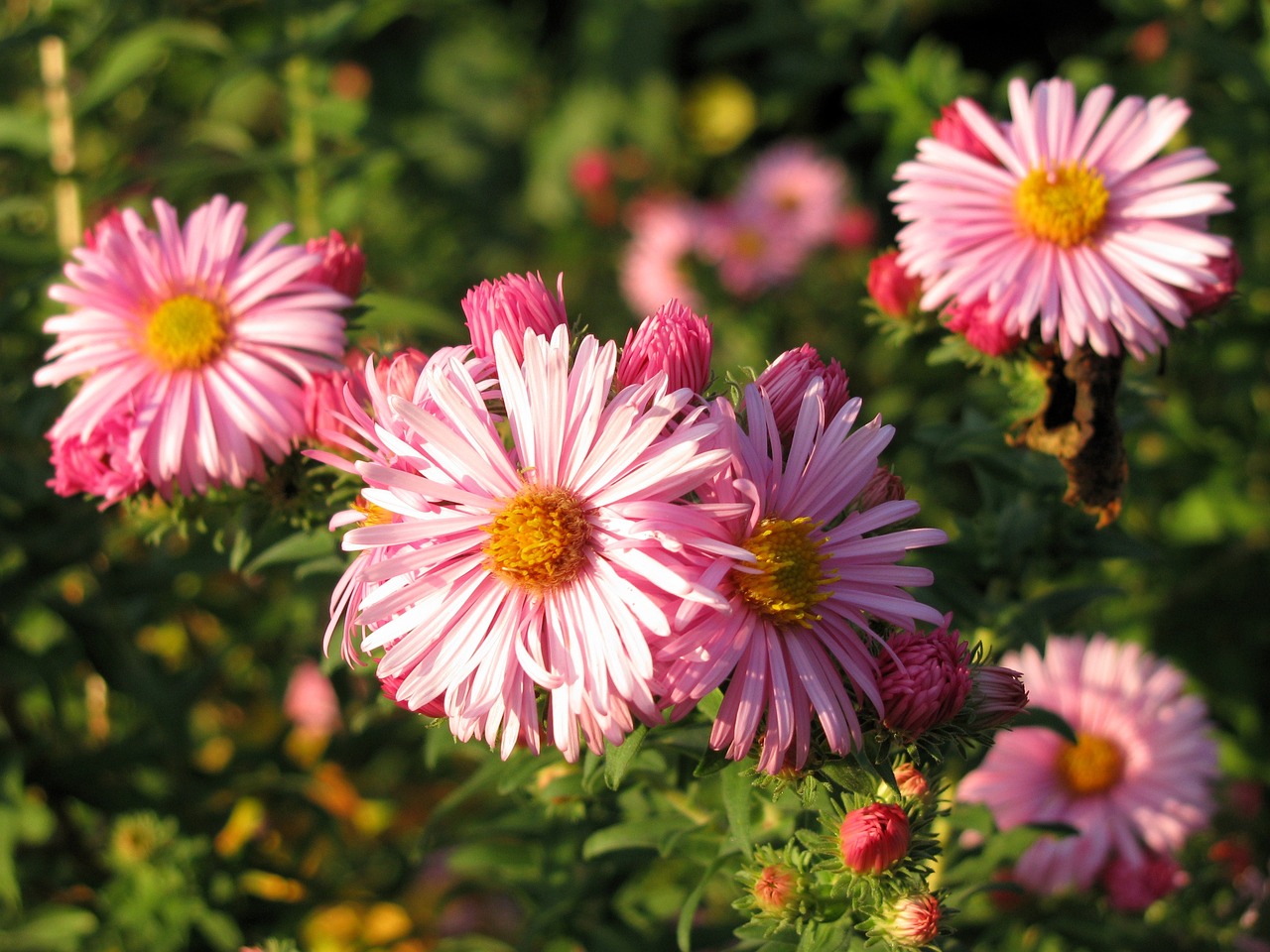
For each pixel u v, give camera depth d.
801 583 0.29
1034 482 0.37
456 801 0.34
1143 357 0.34
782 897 0.31
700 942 0.37
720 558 0.28
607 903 0.39
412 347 0.34
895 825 0.30
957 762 0.37
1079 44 0.88
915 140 0.52
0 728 0.43
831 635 0.29
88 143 0.52
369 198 0.61
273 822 0.47
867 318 0.38
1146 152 0.35
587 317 0.78
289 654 0.50
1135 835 0.41
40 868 0.43
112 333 0.35
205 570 0.43
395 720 0.44
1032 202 0.34
